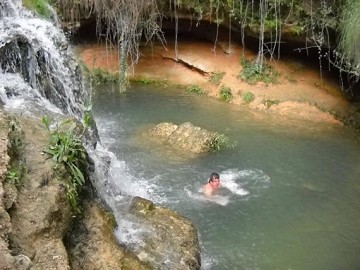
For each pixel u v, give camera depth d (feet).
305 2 39.83
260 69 44.98
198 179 31.55
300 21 40.70
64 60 31.91
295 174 32.63
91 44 51.44
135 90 46.70
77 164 20.99
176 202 29.07
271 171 32.94
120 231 23.07
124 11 44.83
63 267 16.66
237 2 43.50
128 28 45.29
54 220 18.19
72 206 19.56
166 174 31.99
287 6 40.70
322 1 38.88
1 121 20.35
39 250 16.97
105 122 39.91
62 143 20.66
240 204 29.25
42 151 20.29
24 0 32.40
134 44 48.08
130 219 24.36
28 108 24.70
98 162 25.00
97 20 46.73
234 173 32.48
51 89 30.35
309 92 42.70
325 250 25.81
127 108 42.80
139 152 34.73
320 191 30.89
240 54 47.29
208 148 35.14
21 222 17.38
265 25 42.39
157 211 25.45
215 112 42.39
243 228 27.20
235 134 38.19
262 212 28.66
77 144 21.22
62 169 19.88
